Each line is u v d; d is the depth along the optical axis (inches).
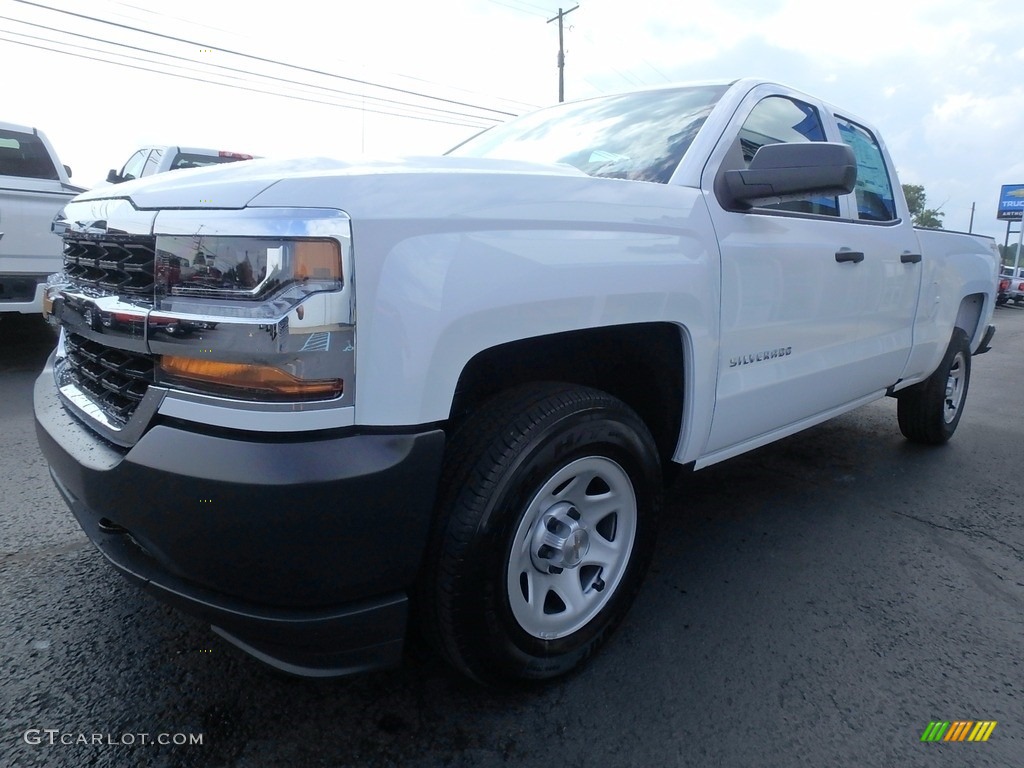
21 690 79.7
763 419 111.1
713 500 145.7
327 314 58.9
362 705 79.7
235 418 59.9
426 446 63.3
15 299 218.2
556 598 84.5
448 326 64.0
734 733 77.5
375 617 66.5
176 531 61.6
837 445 189.5
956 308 172.6
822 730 78.5
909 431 186.4
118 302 68.7
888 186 149.5
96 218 76.3
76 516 79.4
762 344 105.7
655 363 93.0
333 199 60.4
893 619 102.0
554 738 75.8
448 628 70.7
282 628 63.4
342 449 60.2
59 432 77.1
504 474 70.1
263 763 70.9
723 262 95.0
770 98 115.9
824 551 123.2
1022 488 159.6
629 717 79.3
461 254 65.5
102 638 89.7
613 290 78.6
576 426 76.0
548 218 73.8
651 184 89.0
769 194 93.9
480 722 77.7
